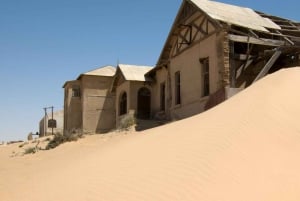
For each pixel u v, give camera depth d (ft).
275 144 27.96
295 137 29.45
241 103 38.75
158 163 26.96
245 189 21.70
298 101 37.78
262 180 22.71
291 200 20.34
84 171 30.78
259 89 42.65
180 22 77.71
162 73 90.94
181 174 24.22
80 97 123.85
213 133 30.45
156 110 94.32
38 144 93.15
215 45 64.34
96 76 119.03
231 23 62.59
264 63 67.87
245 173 23.58
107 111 118.52
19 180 39.24
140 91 98.32
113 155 33.99
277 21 76.48
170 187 22.80
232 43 63.10
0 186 36.86
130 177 25.58
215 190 21.75
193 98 71.46
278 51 62.80
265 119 32.60
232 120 33.01
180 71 77.82
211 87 64.95
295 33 75.00
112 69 122.42
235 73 64.49
